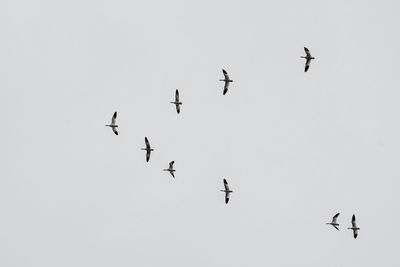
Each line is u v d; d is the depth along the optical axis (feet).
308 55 552.41
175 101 558.97
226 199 552.41
